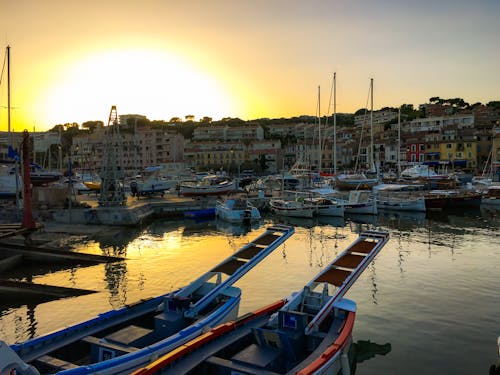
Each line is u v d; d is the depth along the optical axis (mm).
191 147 144000
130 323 13242
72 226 38969
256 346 11336
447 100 194500
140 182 62312
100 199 45844
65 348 11281
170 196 62594
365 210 48125
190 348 10742
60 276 22938
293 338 11102
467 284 20875
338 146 135125
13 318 16891
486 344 14336
